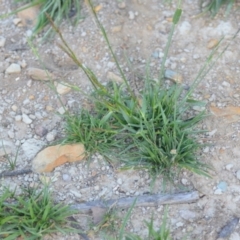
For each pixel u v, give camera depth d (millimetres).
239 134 2883
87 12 3289
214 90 3016
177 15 2750
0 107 3010
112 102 2900
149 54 3152
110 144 2834
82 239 2629
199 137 2865
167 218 2678
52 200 2721
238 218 2662
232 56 3133
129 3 3326
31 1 3328
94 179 2791
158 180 2764
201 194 2729
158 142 2805
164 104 2855
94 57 3146
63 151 2812
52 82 3068
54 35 3230
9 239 2566
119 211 2699
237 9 3299
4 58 3180
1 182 2787
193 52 3158
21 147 2891
